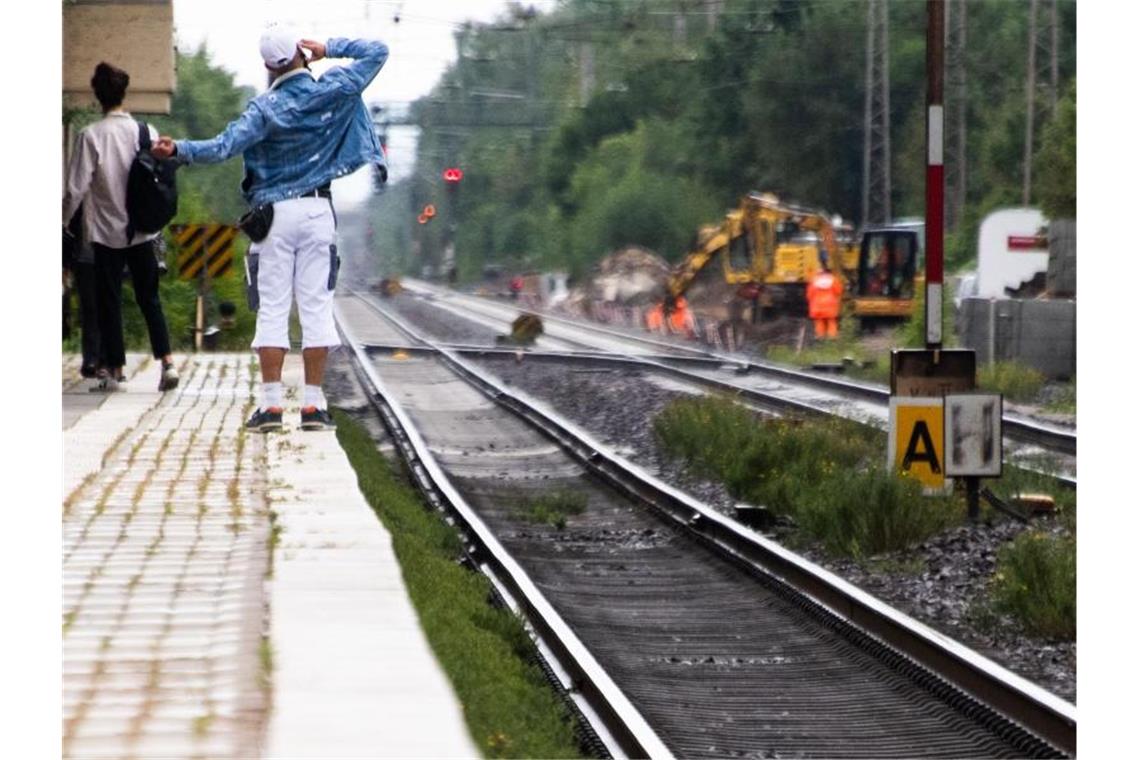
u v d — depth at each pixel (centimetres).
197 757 2234
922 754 3123
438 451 8725
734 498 6838
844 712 3484
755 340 17125
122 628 2986
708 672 3881
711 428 8119
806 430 7256
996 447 5675
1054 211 14225
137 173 6219
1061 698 3466
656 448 8706
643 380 12838
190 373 7825
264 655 2780
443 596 3575
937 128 6188
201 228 11431
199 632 2967
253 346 5653
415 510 5356
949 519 5500
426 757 2242
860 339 16425
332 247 5628
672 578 5159
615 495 7075
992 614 4247
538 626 3984
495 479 7719
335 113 5475
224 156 5338
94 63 8475
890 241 16962
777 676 3834
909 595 4681
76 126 9375
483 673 2961
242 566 3531
